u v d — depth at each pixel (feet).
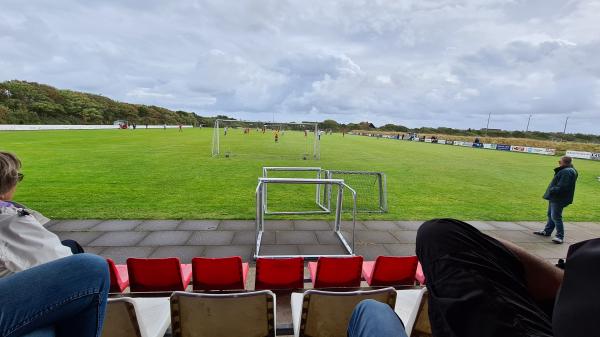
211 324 7.20
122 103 322.96
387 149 105.81
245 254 17.22
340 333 7.79
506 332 2.20
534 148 119.44
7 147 70.90
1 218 3.71
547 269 3.31
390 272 11.82
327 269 11.12
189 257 16.74
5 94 204.44
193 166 50.57
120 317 6.65
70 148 72.49
